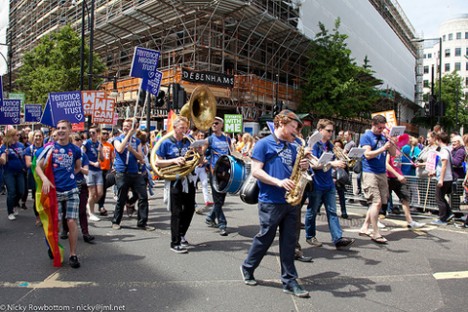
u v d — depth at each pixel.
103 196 7.91
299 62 31.31
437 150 8.64
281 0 25.73
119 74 29.39
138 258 5.01
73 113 7.65
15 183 7.58
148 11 22.16
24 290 3.90
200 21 22.61
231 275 4.41
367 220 6.30
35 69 27.14
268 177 3.69
